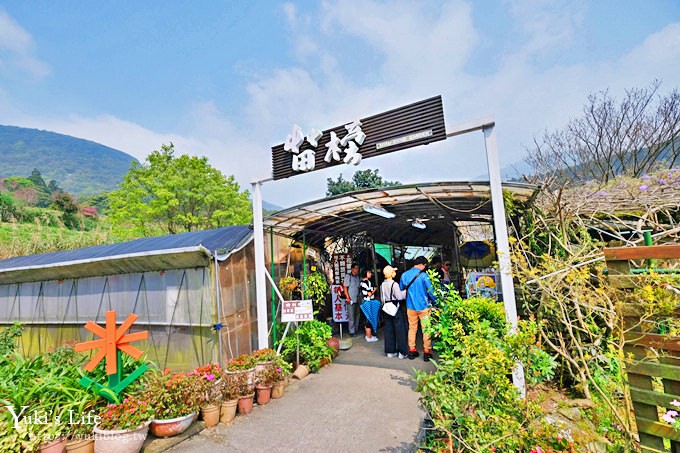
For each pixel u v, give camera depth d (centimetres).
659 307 213
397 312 598
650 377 219
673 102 813
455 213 672
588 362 344
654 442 213
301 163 490
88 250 806
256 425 377
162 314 546
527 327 292
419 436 338
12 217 1803
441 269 846
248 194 1847
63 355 468
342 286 794
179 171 1595
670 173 485
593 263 375
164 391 361
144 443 338
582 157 945
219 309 513
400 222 810
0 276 738
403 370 532
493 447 237
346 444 331
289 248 708
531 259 495
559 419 321
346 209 594
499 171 361
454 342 409
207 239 600
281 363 468
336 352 629
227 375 419
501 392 270
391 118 417
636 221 490
